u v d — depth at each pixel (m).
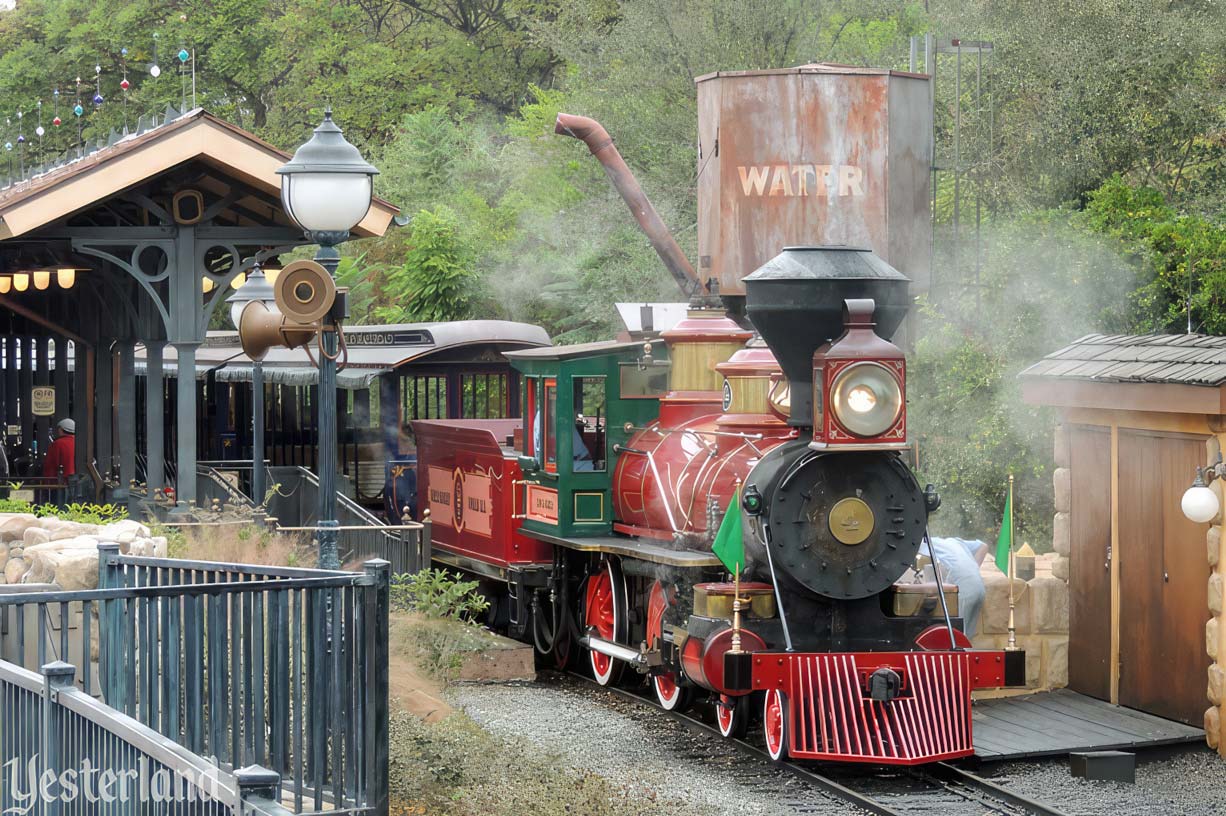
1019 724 29.75
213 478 48.31
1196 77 63.62
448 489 46.91
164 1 105.75
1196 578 29.05
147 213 43.41
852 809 24.61
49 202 36.78
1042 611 33.22
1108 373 30.36
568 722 30.84
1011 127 62.59
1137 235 48.94
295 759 17.80
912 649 28.89
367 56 107.19
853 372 27.67
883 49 72.44
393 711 25.50
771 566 27.89
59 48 106.38
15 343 69.06
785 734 27.42
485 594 45.44
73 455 52.22
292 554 34.72
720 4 71.81
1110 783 25.86
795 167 48.75
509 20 112.38
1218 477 27.80
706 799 24.69
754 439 30.95
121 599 18.08
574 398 37.28
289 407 58.78
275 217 44.00
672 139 73.25
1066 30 63.31
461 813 21.70
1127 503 31.14
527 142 87.25
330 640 18.91
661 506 33.62
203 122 38.03
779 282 28.31
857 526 28.30
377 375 52.59
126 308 45.12
